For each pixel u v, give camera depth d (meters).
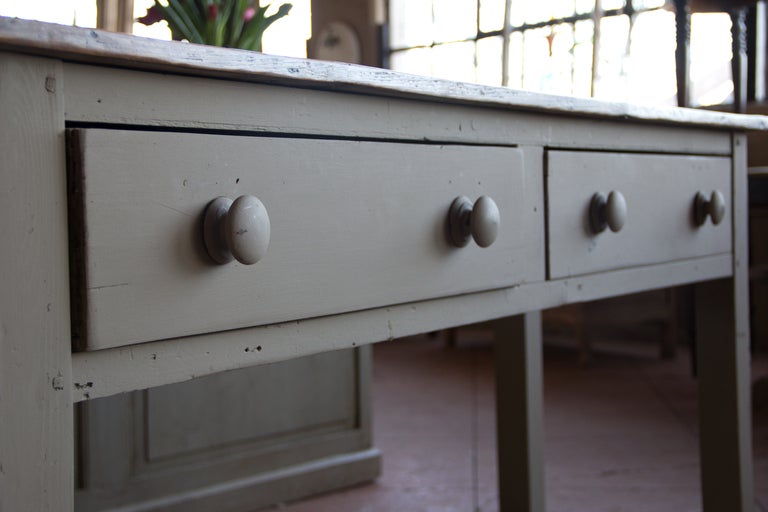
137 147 0.51
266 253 0.58
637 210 0.96
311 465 1.84
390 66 4.88
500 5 4.27
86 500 1.52
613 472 1.95
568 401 2.71
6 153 0.46
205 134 0.55
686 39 1.71
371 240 0.66
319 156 0.62
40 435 0.48
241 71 0.53
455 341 3.97
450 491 1.86
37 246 0.48
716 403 1.19
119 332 0.51
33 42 0.45
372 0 4.84
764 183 2.05
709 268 1.09
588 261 0.89
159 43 0.50
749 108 2.11
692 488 1.81
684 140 1.04
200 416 1.68
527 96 0.76
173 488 1.63
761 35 3.44
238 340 0.58
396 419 2.56
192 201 0.54
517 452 1.32
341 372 1.90
